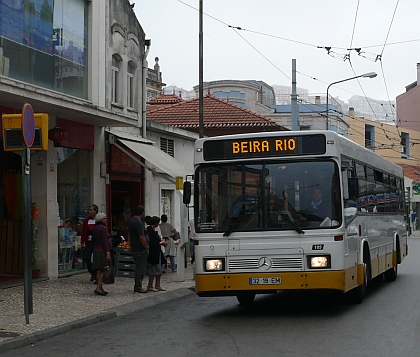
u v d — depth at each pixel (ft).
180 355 28.25
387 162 59.52
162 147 85.40
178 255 59.82
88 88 64.23
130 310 43.98
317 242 36.96
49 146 58.23
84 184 65.26
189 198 39.78
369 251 47.11
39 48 55.98
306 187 37.65
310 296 50.52
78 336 34.35
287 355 27.71
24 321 37.06
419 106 230.68
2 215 59.00
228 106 113.80
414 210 205.36
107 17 68.54
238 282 37.52
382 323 35.91
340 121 188.85
